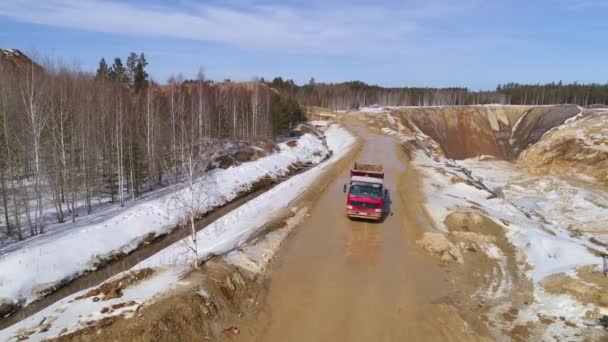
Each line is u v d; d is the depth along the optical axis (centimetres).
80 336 963
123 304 1103
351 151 4556
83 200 3012
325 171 3434
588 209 3891
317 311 1246
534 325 1209
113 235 2150
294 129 6556
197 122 4200
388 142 5294
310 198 2514
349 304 1291
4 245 2017
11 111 2670
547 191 4616
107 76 5875
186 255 1628
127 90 5447
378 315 1232
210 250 1666
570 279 1407
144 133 4031
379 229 1995
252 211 2378
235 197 3173
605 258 1556
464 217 2083
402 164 3788
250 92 6831
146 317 1033
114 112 3822
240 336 1108
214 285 1252
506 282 1508
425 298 1349
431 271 1561
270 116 6125
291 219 2106
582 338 1119
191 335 1053
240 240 1773
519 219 2330
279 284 1415
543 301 1348
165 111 4566
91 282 1780
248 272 1437
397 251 1736
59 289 1702
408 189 2778
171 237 2325
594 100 13650
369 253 1703
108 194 3234
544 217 3278
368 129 6975
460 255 1712
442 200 2506
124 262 1998
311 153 5253
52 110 2650
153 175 3581
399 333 1144
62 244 1941
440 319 1220
